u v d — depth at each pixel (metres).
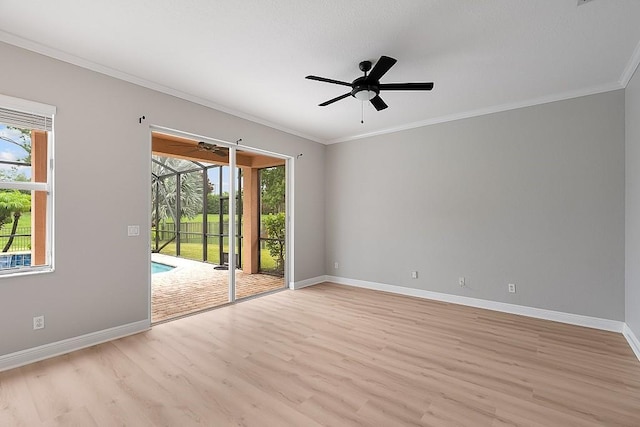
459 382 2.27
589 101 3.46
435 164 4.57
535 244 3.79
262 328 3.35
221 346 2.88
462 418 1.86
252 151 4.64
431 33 2.42
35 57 2.59
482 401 2.04
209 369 2.45
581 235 3.51
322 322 3.55
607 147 3.36
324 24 2.32
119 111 3.11
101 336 2.96
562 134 3.62
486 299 4.13
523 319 3.69
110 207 3.04
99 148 2.97
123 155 3.14
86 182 2.88
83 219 2.86
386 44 2.59
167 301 4.36
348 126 4.95
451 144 4.42
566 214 3.59
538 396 2.10
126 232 3.16
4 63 2.44
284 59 2.85
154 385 2.21
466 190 4.30
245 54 2.77
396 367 2.49
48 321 2.65
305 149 5.45
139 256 3.26
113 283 3.06
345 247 5.61
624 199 3.27
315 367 2.49
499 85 3.38
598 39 2.48
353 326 3.42
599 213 3.40
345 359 2.63
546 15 2.18
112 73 3.04
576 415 1.90
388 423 1.81
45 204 2.73
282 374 2.37
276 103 3.94
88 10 2.15
